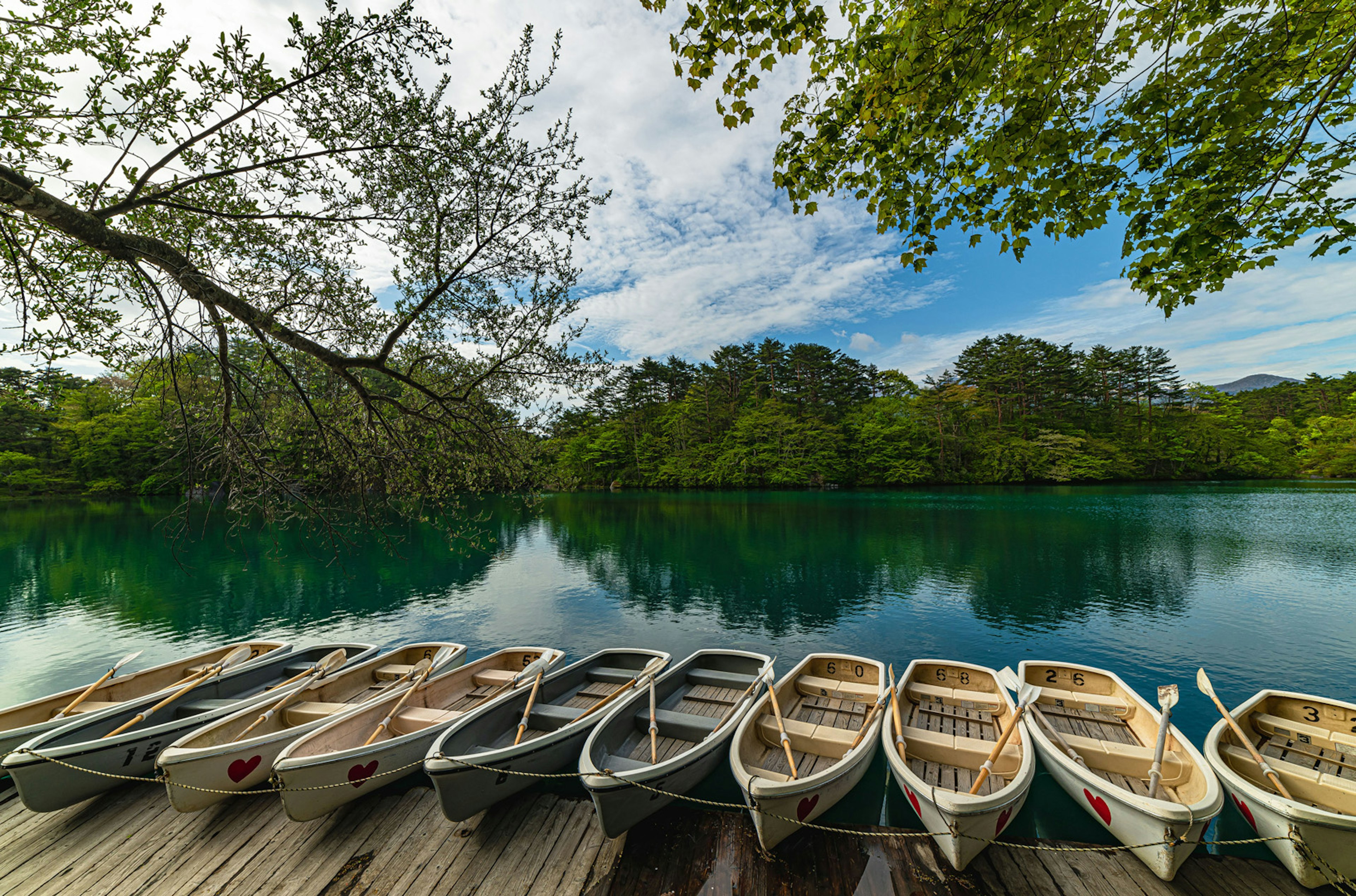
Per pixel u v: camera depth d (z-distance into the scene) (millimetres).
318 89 4355
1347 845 3730
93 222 3771
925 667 6941
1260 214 3990
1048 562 18719
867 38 3834
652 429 64625
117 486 42219
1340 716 5430
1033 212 4363
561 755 5227
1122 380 62094
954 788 4754
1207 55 3615
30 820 4770
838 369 61812
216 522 29750
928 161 4172
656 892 4051
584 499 48062
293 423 5867
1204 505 34344
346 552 22516
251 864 4297
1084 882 4102
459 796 4496
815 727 5469
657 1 3713
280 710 5781
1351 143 3805
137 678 6617
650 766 4566
